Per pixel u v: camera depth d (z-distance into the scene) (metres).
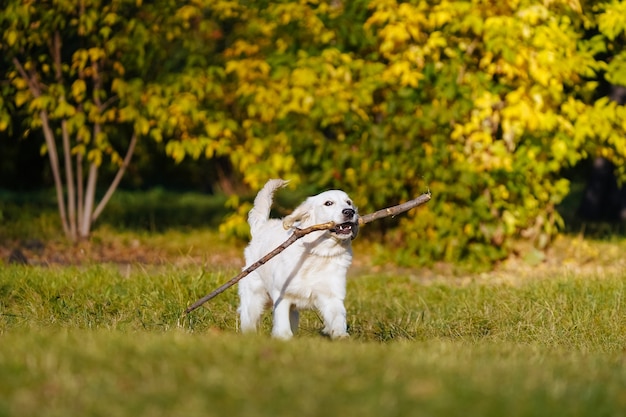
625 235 19.91
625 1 15.56
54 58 16.72
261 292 9.39
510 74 15.00
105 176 28.95
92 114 16.34
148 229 19.45
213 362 6.10
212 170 31.62
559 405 5.38
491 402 5.36
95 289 11.37
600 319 10.26
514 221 15.62
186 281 11.62
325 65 15.77
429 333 9.95
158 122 16.19
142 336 7.45
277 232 9.11
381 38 16.27
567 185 16.05
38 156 27.95
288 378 5.67
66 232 17.31
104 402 5.32
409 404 5.29
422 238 15.74
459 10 15.05
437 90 15.48
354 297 12.26
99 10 16.36
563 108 15.39
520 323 10.09
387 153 15.87
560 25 15.54
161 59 16.83
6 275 12.12
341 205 8.59
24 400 5.36
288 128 16.33
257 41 16.69
